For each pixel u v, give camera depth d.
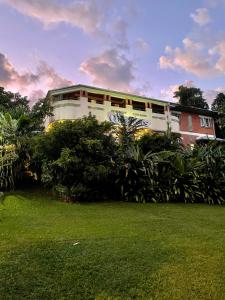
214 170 12.86
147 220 7.93
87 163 10.80
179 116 30.69
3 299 3.76
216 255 5.28
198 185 12.32
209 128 32.47
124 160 11.65
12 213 8.38
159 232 6.72
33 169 12.49
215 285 4.22
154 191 11.48
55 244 5.60
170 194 11.72
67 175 10.70
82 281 4.26
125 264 4.82
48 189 12.08
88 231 6.58
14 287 4.05
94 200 11.04
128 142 12.51
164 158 12.38
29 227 6.84
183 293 4.02
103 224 7.29
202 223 7.91
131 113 25.39
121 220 7.82
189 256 5.21
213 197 12.34
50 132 11.22
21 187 12.41
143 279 4.35
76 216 8.18
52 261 4.85
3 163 11.80
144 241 5.96
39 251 5.22
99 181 11.05
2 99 25.58
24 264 4.70
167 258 5.09
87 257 5.04
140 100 26.70
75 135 11.08
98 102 25.39
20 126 12.86
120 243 5.79
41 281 4.22
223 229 7.29
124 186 11.45
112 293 3.99
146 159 11.71
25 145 12.20
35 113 14.86
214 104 38.62
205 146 14.48
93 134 11.51
